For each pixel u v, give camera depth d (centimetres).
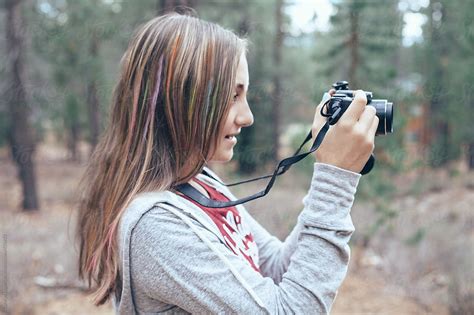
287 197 666
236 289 91
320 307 92
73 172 1324
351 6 595
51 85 1127
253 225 132
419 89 755
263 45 1104
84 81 1121
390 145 590
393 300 459
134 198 101
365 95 98
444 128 1138
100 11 1073
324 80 754
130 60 109
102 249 107
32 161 957
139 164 103
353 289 490
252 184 784
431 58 975
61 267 504
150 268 93
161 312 99
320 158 99
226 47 104
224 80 103
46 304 443
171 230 94
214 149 105
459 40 920
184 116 103
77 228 130
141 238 94
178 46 103
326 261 93
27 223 725
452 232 564
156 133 105
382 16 628
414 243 529
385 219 562
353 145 95
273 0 1131
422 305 440
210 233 96
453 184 893
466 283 427
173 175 104
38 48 1066
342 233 95
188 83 102
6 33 921
